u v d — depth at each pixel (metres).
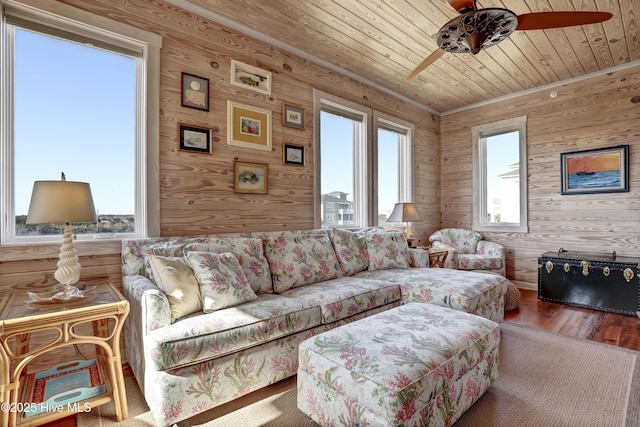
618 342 2.46
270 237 2.65
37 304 1.49
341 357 1.37
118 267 2.19
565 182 3.88
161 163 2.39
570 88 3.85
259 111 2.95
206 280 1.85
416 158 4.67
